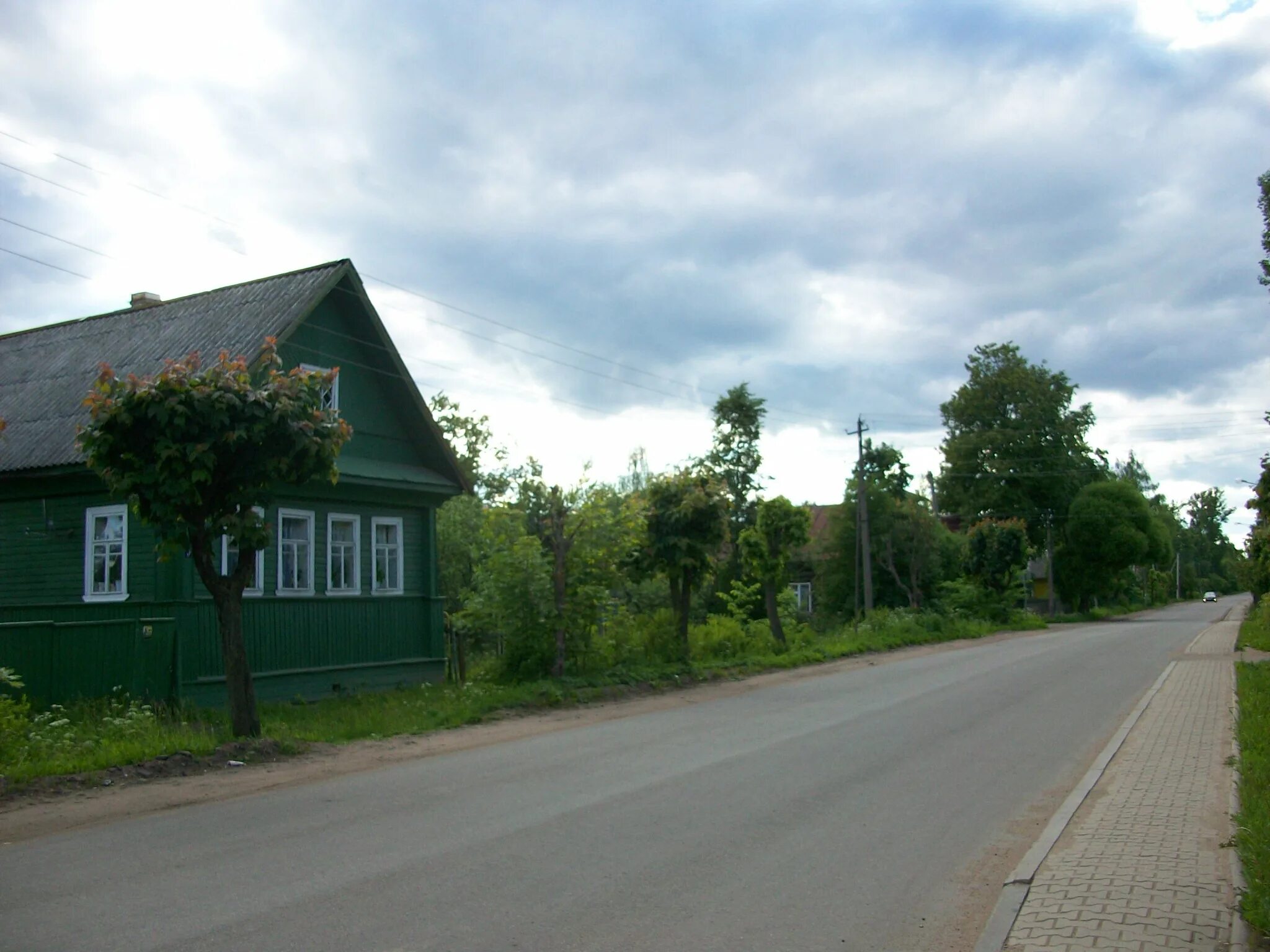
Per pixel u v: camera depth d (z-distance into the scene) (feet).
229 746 38.55
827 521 191.72
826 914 19.81
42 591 59.98
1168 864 22.58
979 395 213.66
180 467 37.65
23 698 41.52
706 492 73.05
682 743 41.37
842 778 33.42
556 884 21.61
